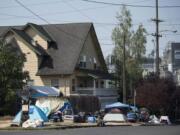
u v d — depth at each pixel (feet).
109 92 226.99
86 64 220.84
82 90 210.79
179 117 236.02
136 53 253.65
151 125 167.02
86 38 217.36
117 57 253.85
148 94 215.92
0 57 148.87
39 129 116.88
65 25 221.87
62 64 206.28
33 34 212.64
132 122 177.99
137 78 247.70
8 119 152.05
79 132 105.70
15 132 105.09
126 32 254.47
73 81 208.44
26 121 124.16
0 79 147.64
